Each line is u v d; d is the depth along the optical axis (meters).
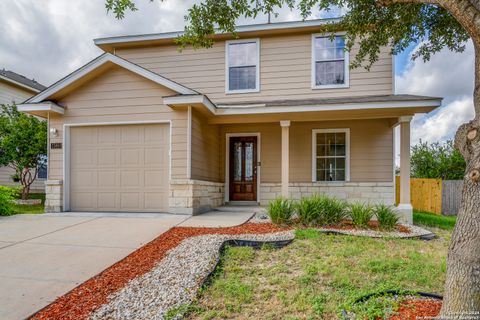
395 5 4.73
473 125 2.08
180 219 6.60
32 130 10.73
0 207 7.01
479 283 1.99
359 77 9.16
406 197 7.37
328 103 7.41
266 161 9.77
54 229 5.58
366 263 3.85
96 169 7.74
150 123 7.55
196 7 4.40
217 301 2.89
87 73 7.45
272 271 3.64
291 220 6.37
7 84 13.83
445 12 4.80
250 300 2.90
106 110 7.68
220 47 9.85
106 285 3.24
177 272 3.55
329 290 3.11
